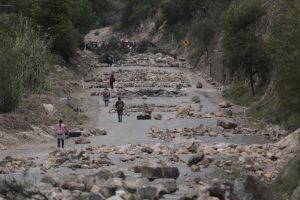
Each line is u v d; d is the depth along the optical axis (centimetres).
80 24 18562
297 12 6912
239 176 4272
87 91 11656
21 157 5553
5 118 6962
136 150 5797
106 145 6269
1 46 8131
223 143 6153
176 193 3897
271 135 6944
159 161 4997
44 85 9294
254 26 10544
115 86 12281
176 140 6600
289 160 4609
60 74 11975
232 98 10825
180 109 8800
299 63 6359
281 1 9438
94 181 4038
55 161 5131
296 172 3978
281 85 6538
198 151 5628
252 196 3462
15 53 8131
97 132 7225
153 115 8838
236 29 10588
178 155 5531
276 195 3806
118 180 4031
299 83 6381
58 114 7981
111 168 4719
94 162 5134
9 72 7419
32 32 10125
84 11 18550
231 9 10875
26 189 3772
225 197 3572
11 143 6488
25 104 7775
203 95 11344
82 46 19425
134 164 4997
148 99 10662
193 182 4284
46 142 6806
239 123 7919
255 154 5444
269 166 4938
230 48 10406
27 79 8956
